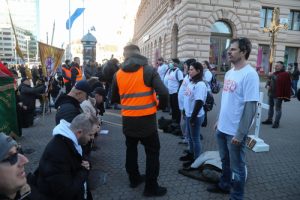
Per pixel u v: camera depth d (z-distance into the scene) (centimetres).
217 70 2030
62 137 239
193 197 381
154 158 376
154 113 371
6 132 508
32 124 791
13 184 161
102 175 382
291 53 2700
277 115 823
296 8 2566
